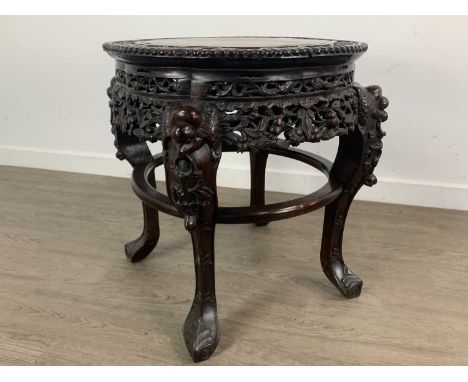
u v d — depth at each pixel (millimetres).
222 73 726
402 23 1433
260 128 738
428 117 1523
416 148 1572
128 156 1105
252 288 1120
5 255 1271
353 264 1227
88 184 1835
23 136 1994
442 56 1442
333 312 1028
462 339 942
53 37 1771
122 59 811
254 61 705
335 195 941
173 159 732
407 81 1496
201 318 898
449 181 1590
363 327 979
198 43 890
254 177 1349
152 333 962
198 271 874
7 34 1813
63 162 1979
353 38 1489
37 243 1342
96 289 1114
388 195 1648
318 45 784
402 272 1189
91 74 1792
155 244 1237
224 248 1316
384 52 1479
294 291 1109
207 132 714
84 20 1709
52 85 1858
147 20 1643
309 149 1648
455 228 1446
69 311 1029
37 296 1083
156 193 942
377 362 883
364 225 1464
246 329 973
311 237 1383
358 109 877
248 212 852
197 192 750
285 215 865
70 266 1218
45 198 1685
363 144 910
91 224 1473
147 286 1129
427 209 1596
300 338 947
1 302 1059
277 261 1247
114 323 991
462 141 1528
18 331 962
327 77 790
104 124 1866
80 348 917
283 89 741
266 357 896
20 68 1863
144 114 799
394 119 1551
